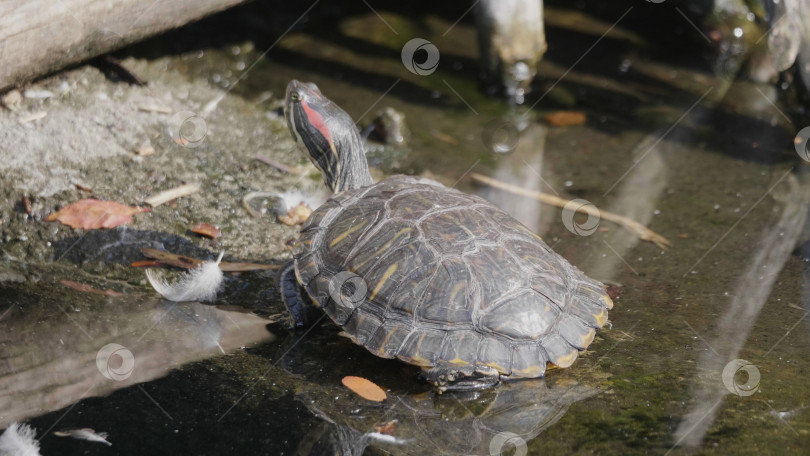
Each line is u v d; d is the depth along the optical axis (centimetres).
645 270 409
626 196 493
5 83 443
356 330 309
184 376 309
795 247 430
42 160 445
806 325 345
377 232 327
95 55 499
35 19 430
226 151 511
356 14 745
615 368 310
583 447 263
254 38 676
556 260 331
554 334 301
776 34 558
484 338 295
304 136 430
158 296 371
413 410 289
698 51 694
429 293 303
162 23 518
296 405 292
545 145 559
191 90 573
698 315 358
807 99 559
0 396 291
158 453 264
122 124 501
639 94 627
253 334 344
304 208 462
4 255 388
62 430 273
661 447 260
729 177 514
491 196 490
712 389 292
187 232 425
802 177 510
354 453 264
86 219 412
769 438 261
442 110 602
